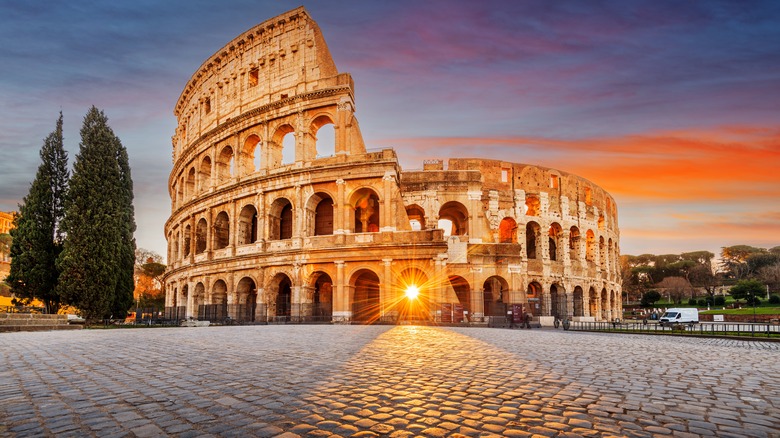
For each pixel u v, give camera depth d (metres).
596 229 91.00
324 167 59.28
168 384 12.84
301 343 25.34
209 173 76.81
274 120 65.50
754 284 131.75
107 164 65.88
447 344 25.30
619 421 9.23
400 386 12.53
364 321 56.62
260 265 61.53
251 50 70.44
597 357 20.16
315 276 59.91
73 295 60.31
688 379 14.34
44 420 9.18
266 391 11.85
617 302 100.44
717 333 41.72
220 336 31.00
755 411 10.21
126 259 72.56
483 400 10.89
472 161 79.06
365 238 57.44
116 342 26.25
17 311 58.06
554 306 81.19
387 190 57.62
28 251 64.31
